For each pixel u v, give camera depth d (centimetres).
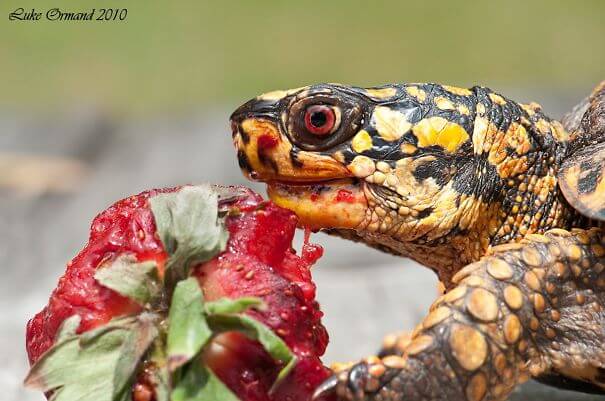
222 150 114
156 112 151
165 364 48
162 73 180
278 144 51
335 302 63
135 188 99
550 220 52
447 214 51
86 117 143
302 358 48
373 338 60
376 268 69
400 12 212
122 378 48
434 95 51
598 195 51
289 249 49
